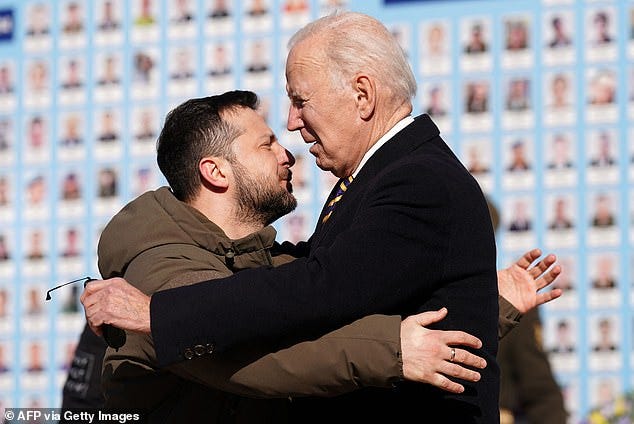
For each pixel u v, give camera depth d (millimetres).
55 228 6773
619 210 6250
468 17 6449
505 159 6363
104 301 3645
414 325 3590
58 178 6797
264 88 6621
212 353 3648
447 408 3752
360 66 3969
